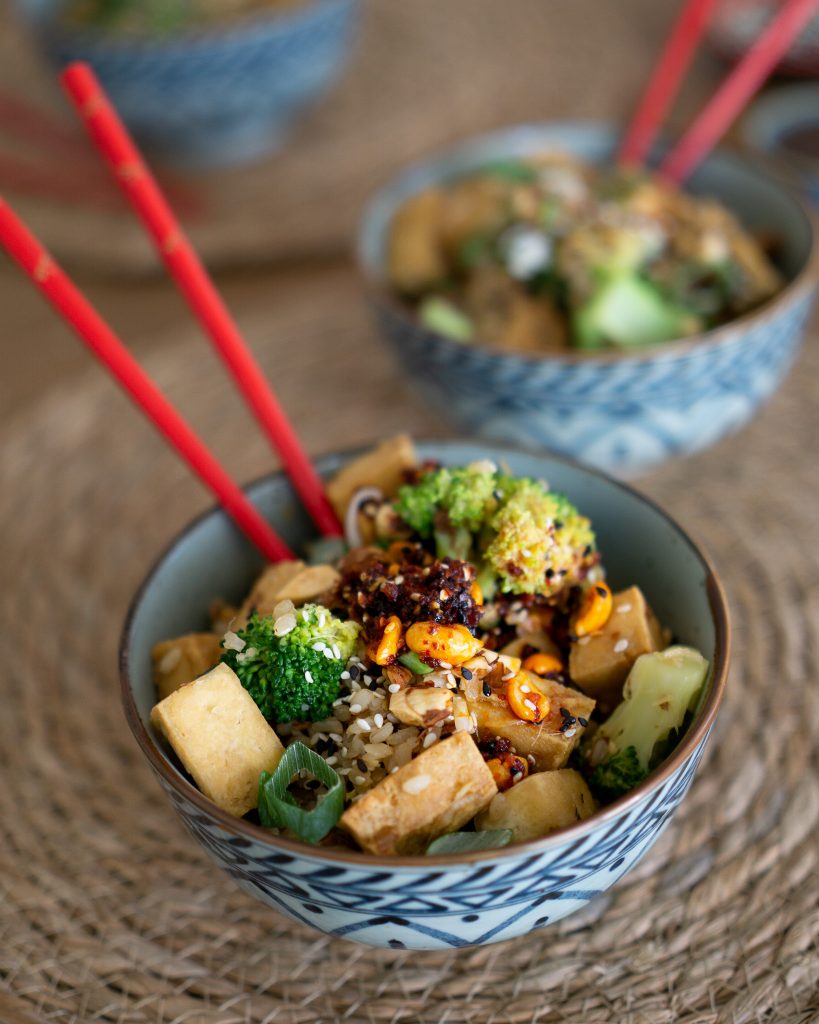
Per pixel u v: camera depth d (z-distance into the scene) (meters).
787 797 0.42
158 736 0.38
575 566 0.39
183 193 0.72
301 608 0.38
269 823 0.36
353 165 0.74
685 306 0.52
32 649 0.48
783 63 0.74
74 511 0.53
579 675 0.39
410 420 0.55
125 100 0.68
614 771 0.37
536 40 0.85
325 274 0.70
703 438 0.50
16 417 0.61
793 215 0.54
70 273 0.72
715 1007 0.38
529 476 0.42
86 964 0.40
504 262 0.53
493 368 0.48
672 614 0.41
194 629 0.42
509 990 0.38
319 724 0.37
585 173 0.58
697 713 0.36
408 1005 0.38
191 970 0.39
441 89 0.80
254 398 0.42
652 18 0.87
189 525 0.42
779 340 0.49
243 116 0.71
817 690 0.44
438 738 0.36
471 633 0.37
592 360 0.47
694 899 0.40
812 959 0.38
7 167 0.74
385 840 0.35
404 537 0.41
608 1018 0.38
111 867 0.42
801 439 0.53
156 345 0.62
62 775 0.44
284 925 0.40
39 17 0.69
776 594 0.47
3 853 0.42
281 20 0.66
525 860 0.34
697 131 0.56
